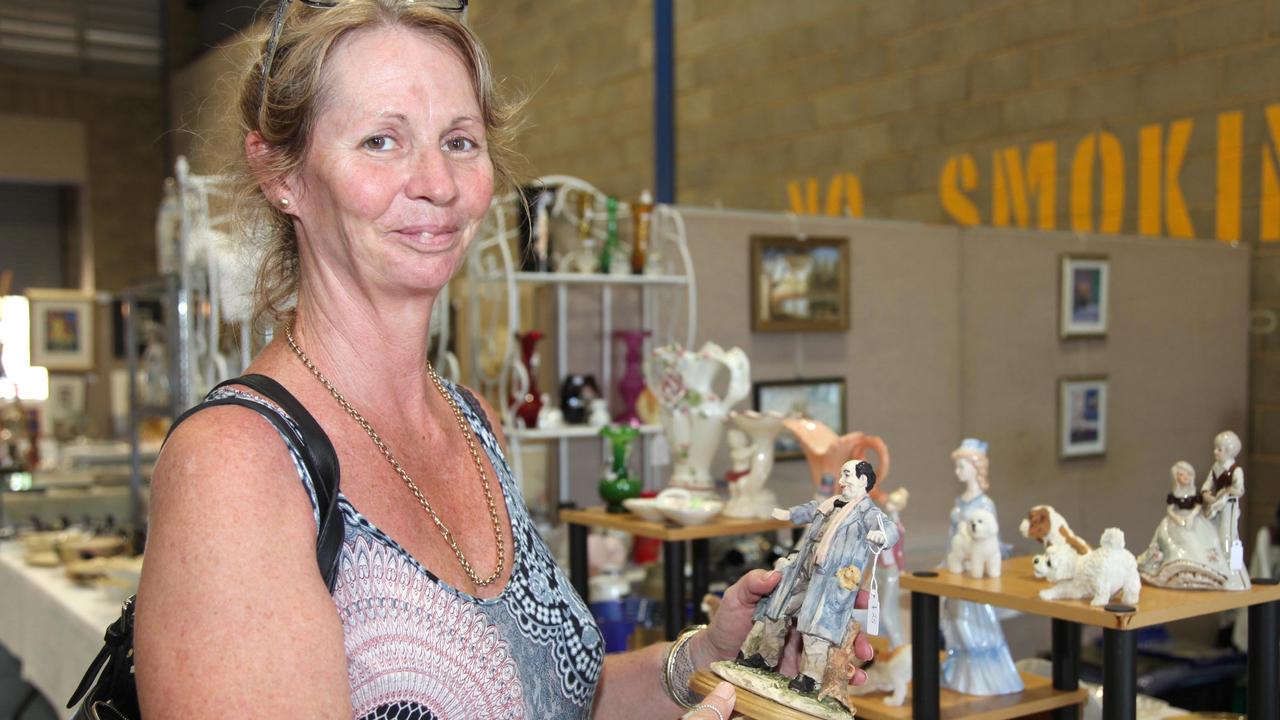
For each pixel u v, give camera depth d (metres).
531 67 8.70
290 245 1.18
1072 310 4.61
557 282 3.70
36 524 4.59
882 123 6.16
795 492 3.90
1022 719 2.26
